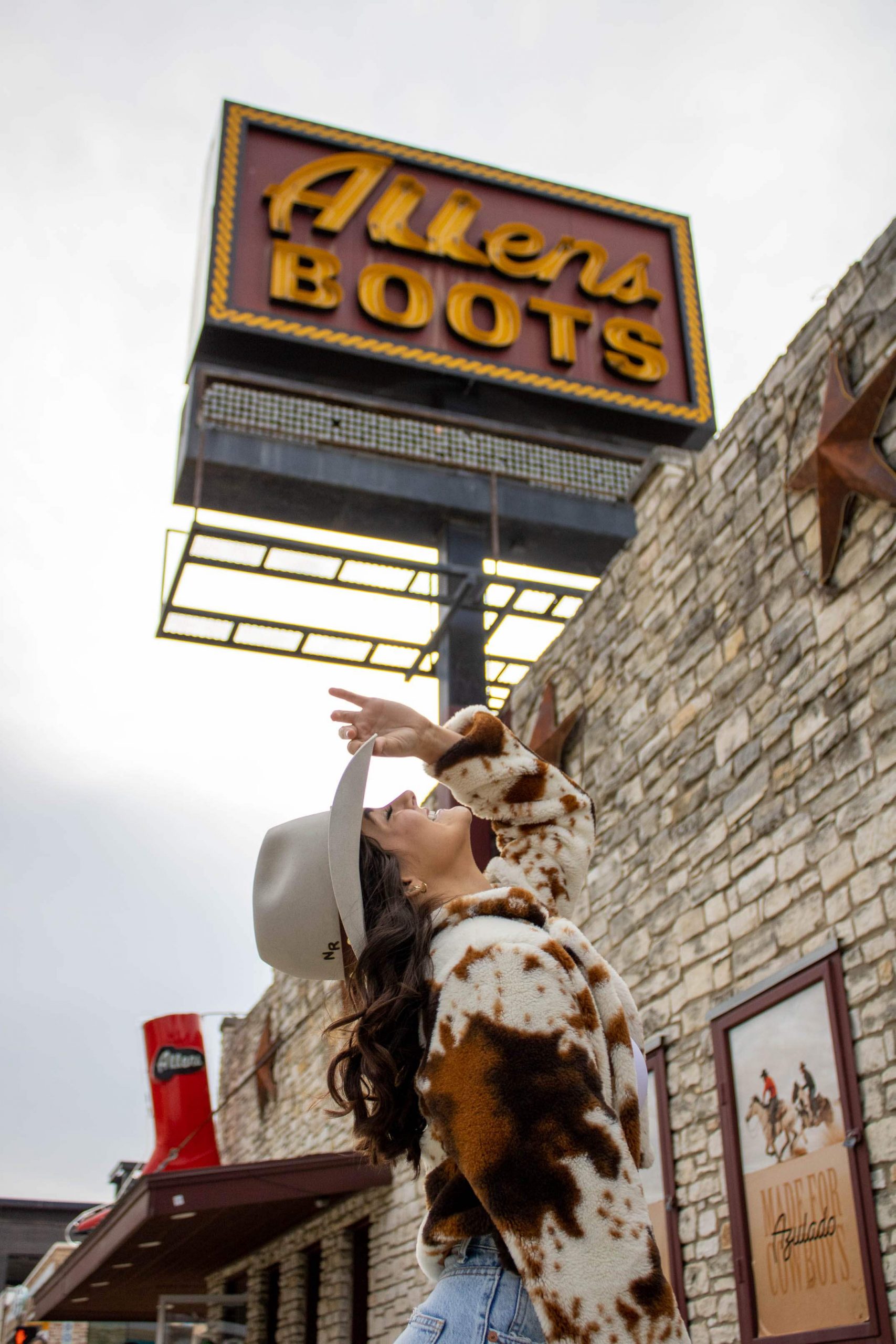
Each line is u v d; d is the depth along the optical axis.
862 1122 5.65
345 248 14.47
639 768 8.51
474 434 14.24
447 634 12.85
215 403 13.34
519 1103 1.31
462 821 1.86
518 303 15.01
